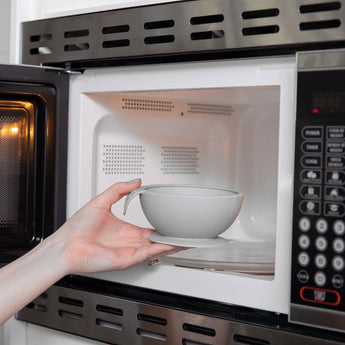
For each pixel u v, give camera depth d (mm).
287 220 720
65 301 939
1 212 966
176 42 810
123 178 1037
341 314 661
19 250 970
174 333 809
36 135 977
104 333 886
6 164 967
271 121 1155
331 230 668
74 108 963
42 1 1018
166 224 806
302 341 695
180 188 879
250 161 1186
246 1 738
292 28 702
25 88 932
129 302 851
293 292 694
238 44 749
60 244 824
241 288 766
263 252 979
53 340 980
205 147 1173
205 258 911
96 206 855
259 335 729
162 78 841
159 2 829
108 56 890
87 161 968
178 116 1089
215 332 769
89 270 824
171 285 840
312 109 678
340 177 663
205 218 782
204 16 781
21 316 996
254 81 747
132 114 1021
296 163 691
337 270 664
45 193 964
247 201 1184
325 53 668
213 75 786
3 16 1384
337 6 672
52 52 971
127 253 823
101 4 920
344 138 659
